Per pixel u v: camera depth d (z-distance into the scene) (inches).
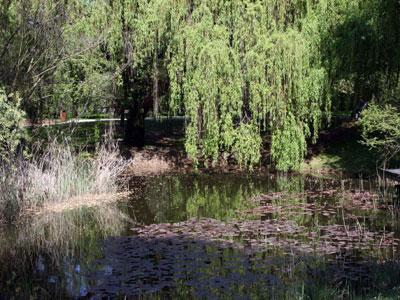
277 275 267.7
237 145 585.0
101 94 579.5
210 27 565.6
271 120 578.9
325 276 262.7
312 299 229.0
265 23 568.4
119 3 592.1
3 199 409.1
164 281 263.7
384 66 567.8
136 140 739.4
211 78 553.6
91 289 256.1
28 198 443.2
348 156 629.3
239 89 558.3
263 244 327.0
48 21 509.0
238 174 611.2
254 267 282.0
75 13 578.2
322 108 619.8
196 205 457.1
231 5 571.8
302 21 577.0
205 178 592.1
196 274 273.1
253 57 551.8
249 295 240.7
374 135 646.5
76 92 554.9
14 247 342.3
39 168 476.7
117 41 597.6
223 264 288.8
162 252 315.3
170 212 431.5
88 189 500.4
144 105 700.7
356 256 295.7
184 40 575.2
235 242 333.7
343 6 579.8
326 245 320.2
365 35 558.9
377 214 399.5
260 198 477.7
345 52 563.8
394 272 255.8
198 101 569.6
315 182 544.7
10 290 261.6
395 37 545.3
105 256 311.6
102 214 426.0
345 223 374.3
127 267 288.2
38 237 364.5
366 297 219.5
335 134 717.9
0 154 426.3
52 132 549.3
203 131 589.6
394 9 536.1
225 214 417.7
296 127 578.2
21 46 482.6
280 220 389.7
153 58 612.7
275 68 552.1
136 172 633.6
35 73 513.0
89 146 679.1
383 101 553.0
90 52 560.4
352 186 514.0
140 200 479.2
